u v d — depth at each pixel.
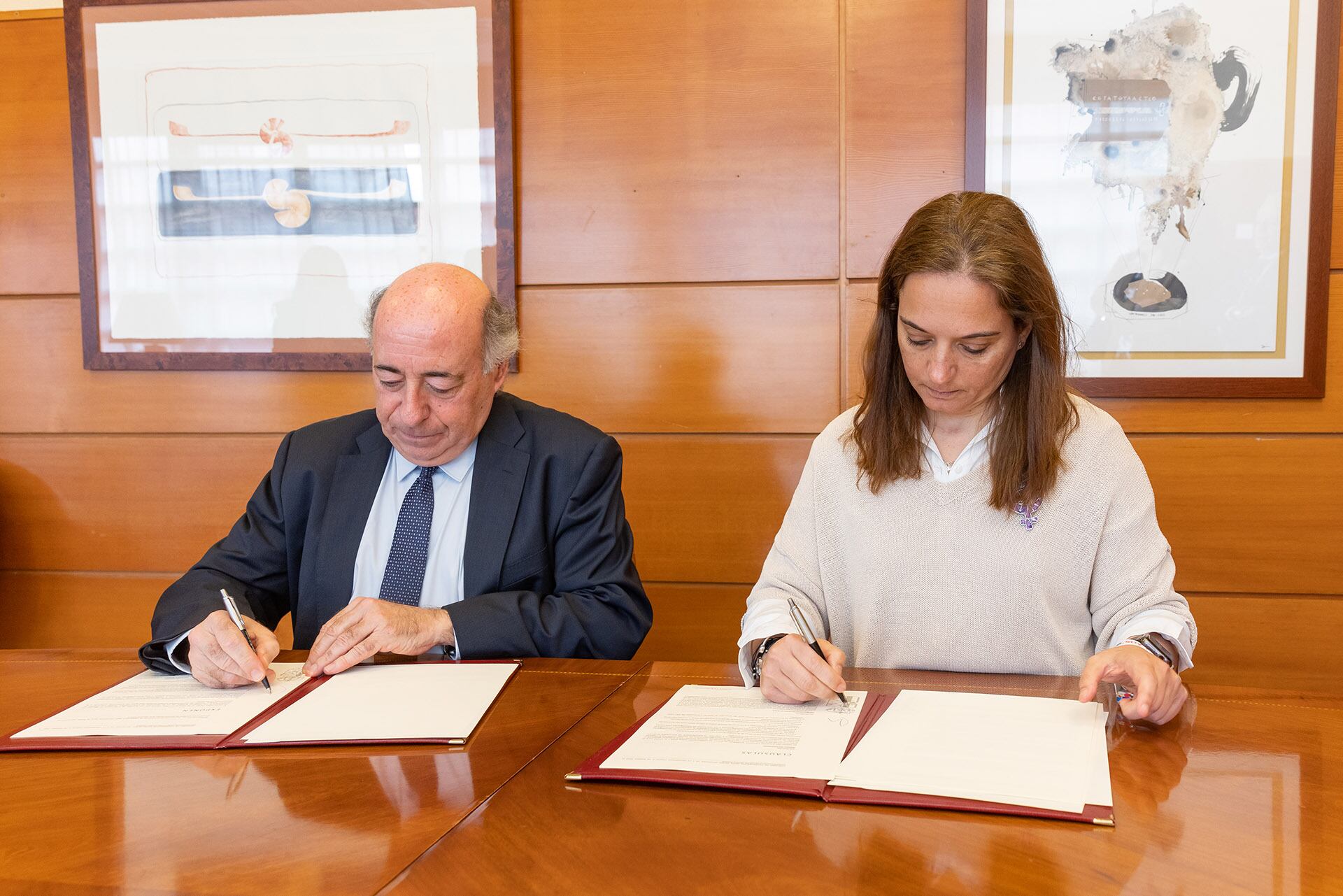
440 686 1.36
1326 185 2.39
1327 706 1.24
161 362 2.85
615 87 2.66
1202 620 2.55
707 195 2.65
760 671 1.33
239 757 1.12
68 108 2.86
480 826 0.92
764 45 2.60
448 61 2.68
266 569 1.83
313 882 0.82
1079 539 1.52
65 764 1.11
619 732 1.18
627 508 2.75
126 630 2.96
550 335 2.74
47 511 2.97
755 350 2.67
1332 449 2.47
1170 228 2.46
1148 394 2.51
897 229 2.58
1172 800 0.95
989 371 1.42
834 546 1.64
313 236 2.77
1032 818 0.91
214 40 2.75
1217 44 2.40
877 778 0.99
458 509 1.83
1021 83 2.47
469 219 2.71
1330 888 0.78
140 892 0.82
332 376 2.83
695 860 0.85
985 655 1.54
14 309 2.93
